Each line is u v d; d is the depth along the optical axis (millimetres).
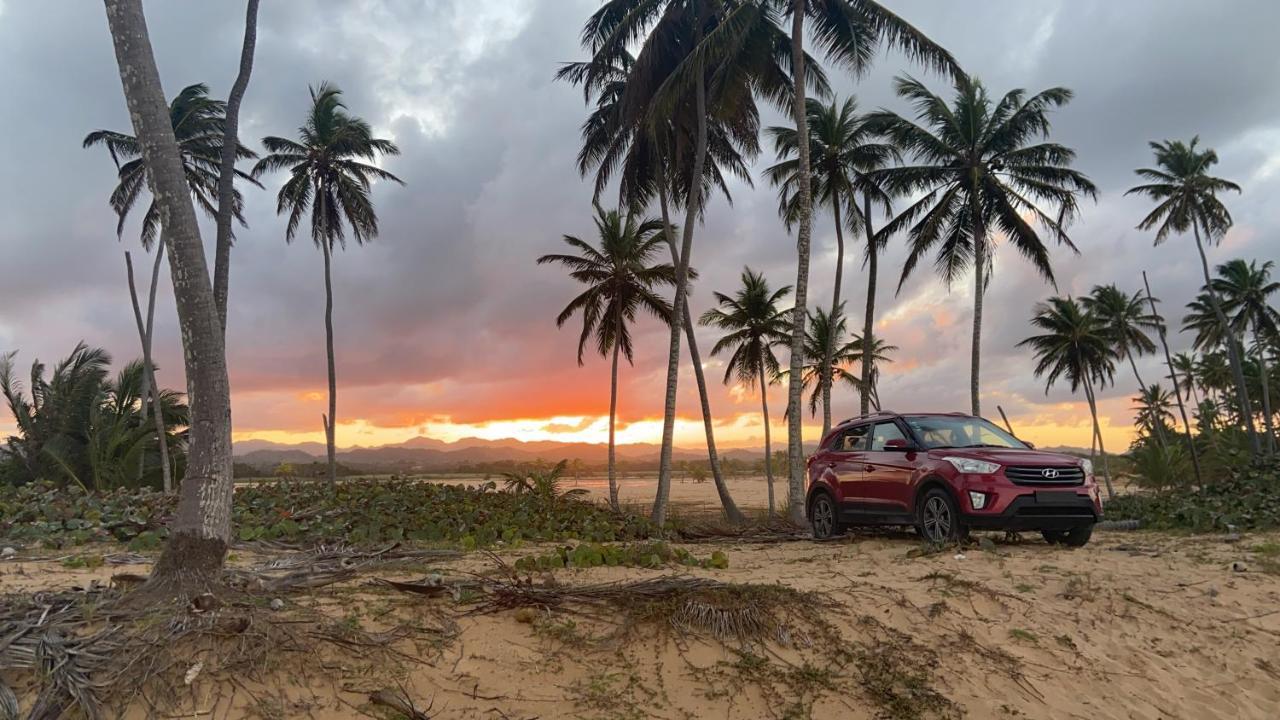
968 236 27266
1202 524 11141
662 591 5270
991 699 4566
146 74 5305
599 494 45219
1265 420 41625
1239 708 4750
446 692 4102
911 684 4609
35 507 10586
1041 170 25328
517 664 4414
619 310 29859
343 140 29438
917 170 25578
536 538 10523
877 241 28047
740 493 50969
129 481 23781
